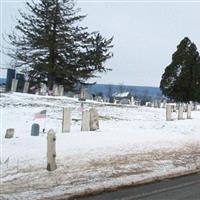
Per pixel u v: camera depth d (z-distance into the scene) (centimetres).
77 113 2705
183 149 1752
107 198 995
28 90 4047
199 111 3988
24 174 1165
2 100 2950
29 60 4612
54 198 965
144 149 1675
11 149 1503
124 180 1169
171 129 2389
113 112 3041
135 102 5141
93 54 4778
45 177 1146
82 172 1230
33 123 2025
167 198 1010
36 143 1645
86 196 1010
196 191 1092
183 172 1339
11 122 2222
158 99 6297
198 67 5703
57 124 2256
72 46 4675
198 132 2344
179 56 5703
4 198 941
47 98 3394
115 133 2056
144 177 1224
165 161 1484
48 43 4528
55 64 4600
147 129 2327
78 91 4962
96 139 1827
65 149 1551
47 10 4553
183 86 5684
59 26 4578
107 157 1462
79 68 4788
